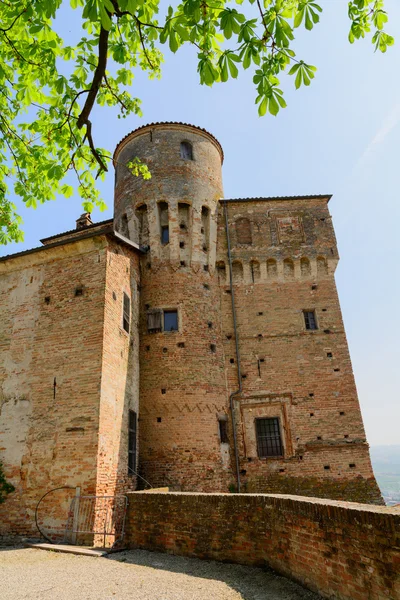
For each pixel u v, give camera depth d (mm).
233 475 19703
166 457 18578
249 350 22094
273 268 23859
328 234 24406
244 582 8352
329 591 6984
